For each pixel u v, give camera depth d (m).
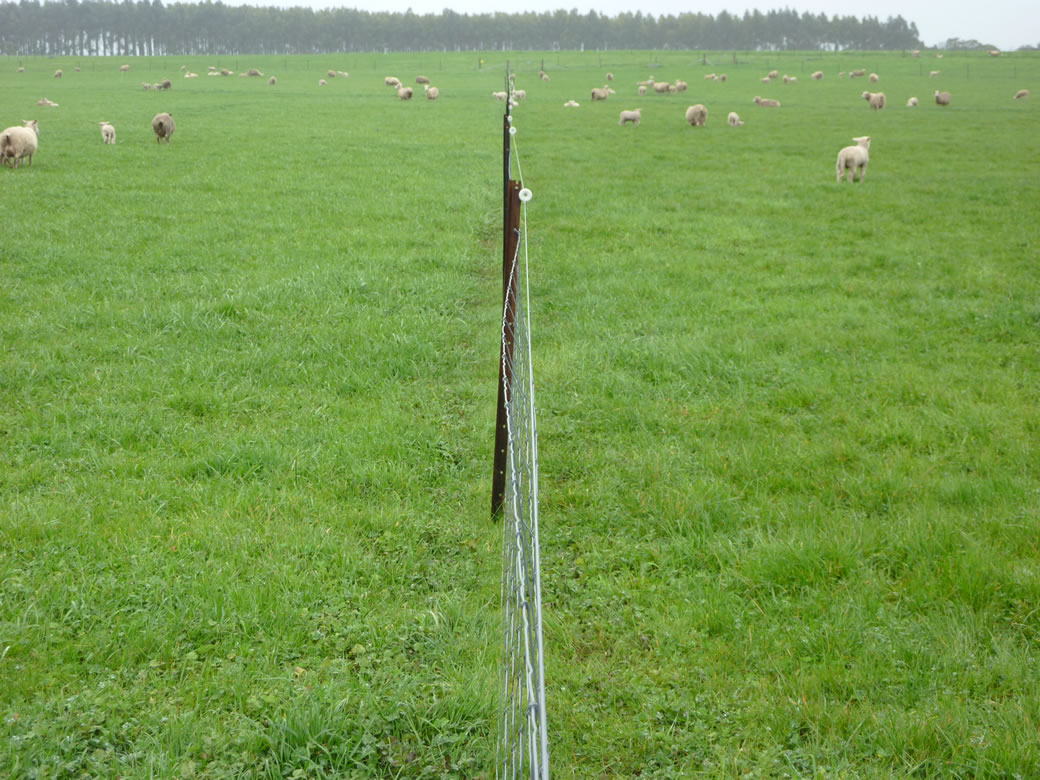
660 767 4.09
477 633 5.09
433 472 7.27
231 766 3.96
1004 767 3.97
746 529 6.34
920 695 4.52
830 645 4.92
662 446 7.80
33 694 4.39
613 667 4.84
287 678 4.58
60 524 6.04
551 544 6.21
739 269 14.77
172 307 11.12
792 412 8.78
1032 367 10.10
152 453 7.35
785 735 4.25
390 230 16.61
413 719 4.35
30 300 11.53
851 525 6.30
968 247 16.58
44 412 8.07
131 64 136.25
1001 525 6.25
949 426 8.31
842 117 51.53
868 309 12.42
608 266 14.67
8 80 91.50
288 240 15.67
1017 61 122.12
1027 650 4.92
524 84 89.69
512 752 3.64
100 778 3.84
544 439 8.02
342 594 5.41
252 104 56.41
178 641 4.89
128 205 18.84
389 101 61.94
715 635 5.12
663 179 25.45
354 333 10.44
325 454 7.38
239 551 5.79
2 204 18.42
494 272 14.26
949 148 34.41
